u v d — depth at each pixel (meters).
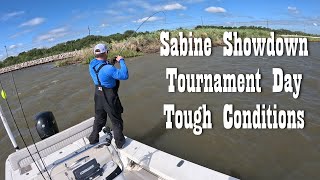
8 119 8.48
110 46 20.05
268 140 5.30
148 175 3.87
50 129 4.67
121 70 3.59
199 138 5.63
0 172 5.37
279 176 4.26
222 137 5.58
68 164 2.90
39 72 18.80
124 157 4.15
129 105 7.84
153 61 15.22
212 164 4.71
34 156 3.76
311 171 4.29
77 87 11.25
